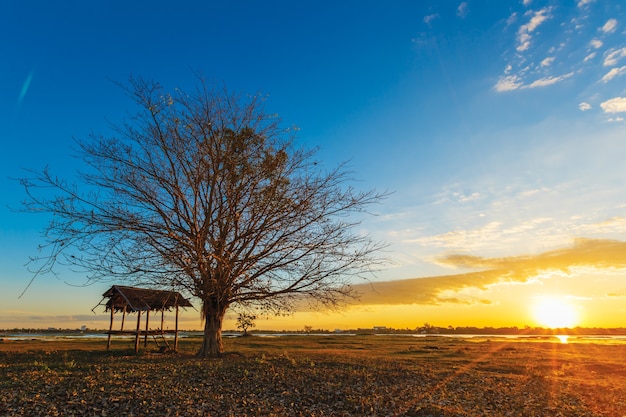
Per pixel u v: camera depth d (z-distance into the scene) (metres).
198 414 10.85
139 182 19.95
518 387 16.02
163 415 10.62
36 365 16.94
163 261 19.64
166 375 15.13
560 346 48.91
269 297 22.22
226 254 21.03
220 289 21.22
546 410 12.41
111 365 17.42
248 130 20.72
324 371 17.16
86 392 12.28
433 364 22.41
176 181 20.88
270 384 14.48
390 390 14.42
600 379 18.84
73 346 33.78
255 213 21.00
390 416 11.41
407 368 19.28
